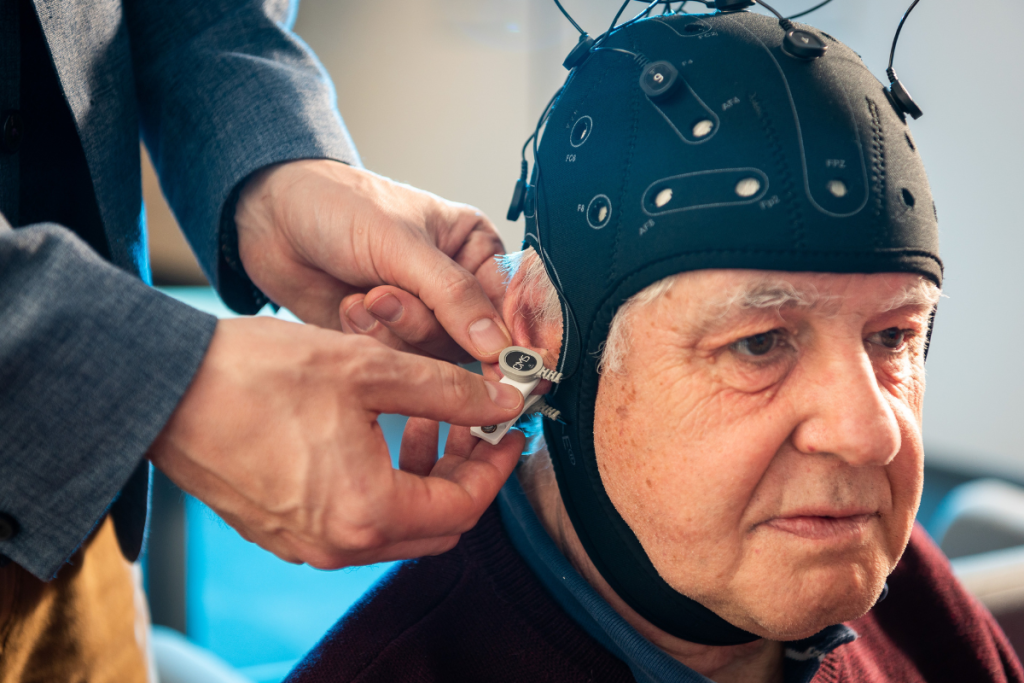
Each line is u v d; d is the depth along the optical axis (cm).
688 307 62
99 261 63
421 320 88
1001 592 113
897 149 61
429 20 359
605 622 73
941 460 349
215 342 64
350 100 376
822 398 62
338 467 65
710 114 61
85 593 102
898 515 68
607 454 70
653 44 68
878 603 100
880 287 60
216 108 100
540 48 355
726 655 83
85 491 64
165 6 106
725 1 70
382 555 71
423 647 76
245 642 241
